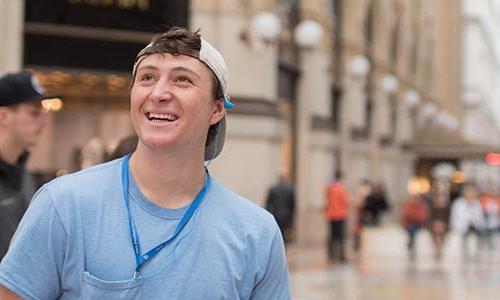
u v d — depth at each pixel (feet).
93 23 41.50
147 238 5.66
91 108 42.52
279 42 54.75
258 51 46.09
